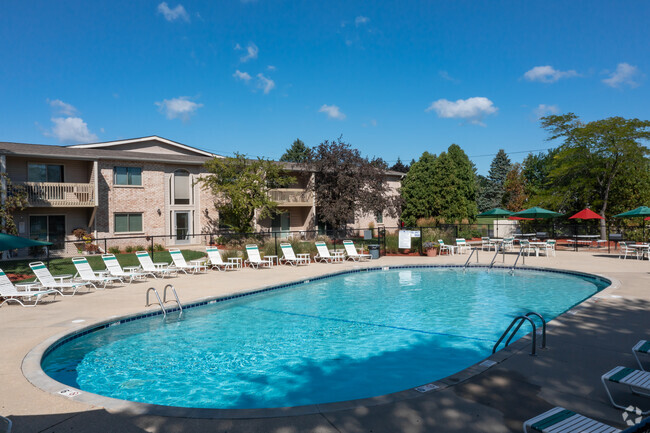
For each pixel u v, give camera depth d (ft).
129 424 15.71
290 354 29.32
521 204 175.52
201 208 102.22
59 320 33.42
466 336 33.09
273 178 100.94
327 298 47.96
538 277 61.52
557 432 12.60
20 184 77.56
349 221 105.09
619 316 31.96
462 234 119.55
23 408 17.20
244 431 15.11
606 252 86.58
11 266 65.21
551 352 23.76
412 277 62.64
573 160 108.88
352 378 24.93
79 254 81.00
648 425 11.59
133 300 41.73
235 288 48.62
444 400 17.60
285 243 76.54
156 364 27.45
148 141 105.70
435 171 143.02
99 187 88.02
